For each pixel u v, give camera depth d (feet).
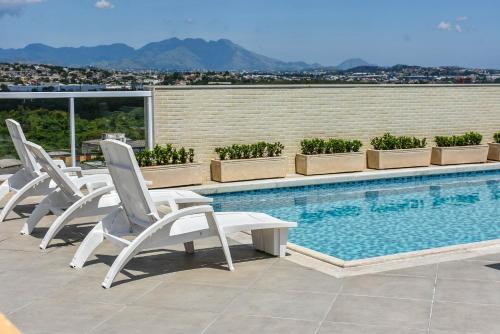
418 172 50.57
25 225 26.48
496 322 15.90
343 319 16.28
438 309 16.88
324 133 51.75
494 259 21.77
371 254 28.14
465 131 58.39
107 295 18.51
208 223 21.20
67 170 31.04
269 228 22.31
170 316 16.70
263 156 47.67
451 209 38.34
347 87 52.16
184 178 43.29
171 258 22.67
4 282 19.79
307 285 19.20
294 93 49.98
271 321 16.22
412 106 55.36
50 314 16.90
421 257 22.30
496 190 44.93
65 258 22.63
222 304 17.60
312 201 40.96
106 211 25.20
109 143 20.72
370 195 43.11
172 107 45.65
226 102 47.47
